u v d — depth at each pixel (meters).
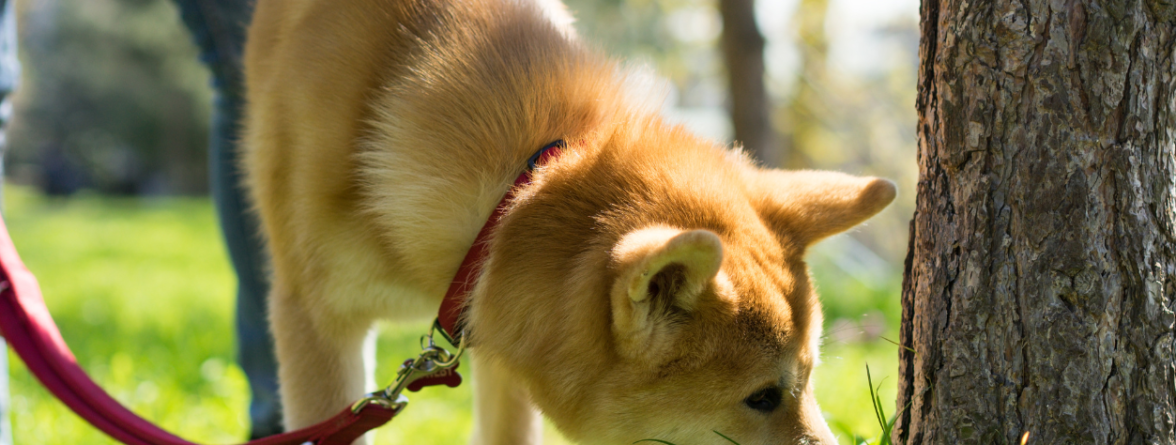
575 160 2.40
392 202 2.50
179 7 3.36
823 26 14.38
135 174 30.06
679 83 16.78
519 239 2.33
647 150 2.45
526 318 2.30
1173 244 1.98
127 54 24.81
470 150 2.46
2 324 1.93
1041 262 2.01
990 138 2.03
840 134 15.56
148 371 4.58
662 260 1.95
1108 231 1.96
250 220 3.34
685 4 14.85
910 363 2.34
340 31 2.66
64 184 29.78
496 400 3.16
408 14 2.63
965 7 2.02
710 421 2.27
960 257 2.12
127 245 12.89
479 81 2.50
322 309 2.69
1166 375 1.99
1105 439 2.00
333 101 2.59
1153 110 1.93
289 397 2.74
